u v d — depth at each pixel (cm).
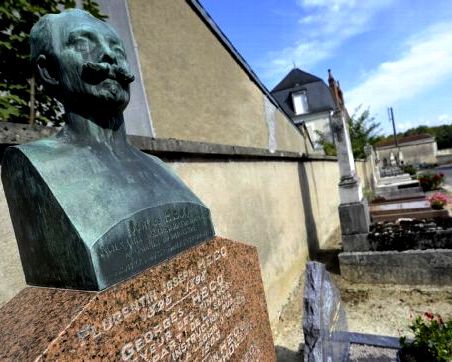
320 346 260
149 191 159
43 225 134
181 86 561
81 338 113
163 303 146
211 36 670
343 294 512
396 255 520
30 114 224
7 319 127
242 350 199
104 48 145
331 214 1073
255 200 483
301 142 1252
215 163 387
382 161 3662
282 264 546
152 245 150
